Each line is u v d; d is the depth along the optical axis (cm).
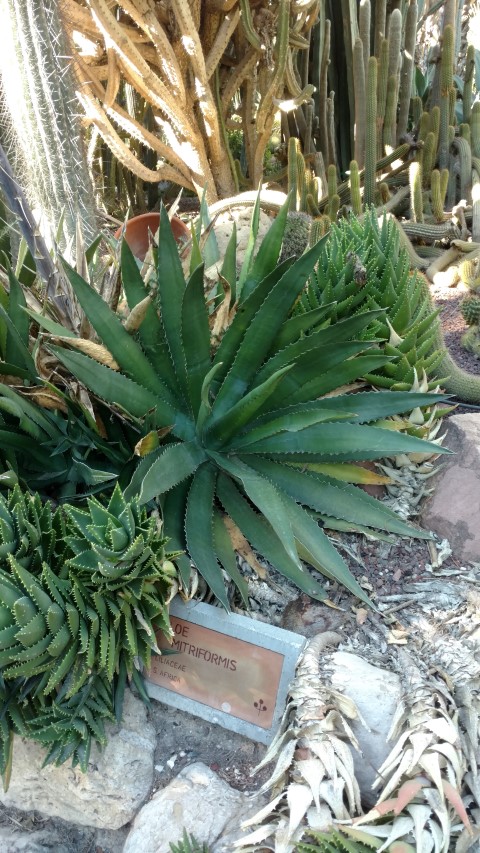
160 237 195
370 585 199
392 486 225
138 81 443
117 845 187
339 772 158
